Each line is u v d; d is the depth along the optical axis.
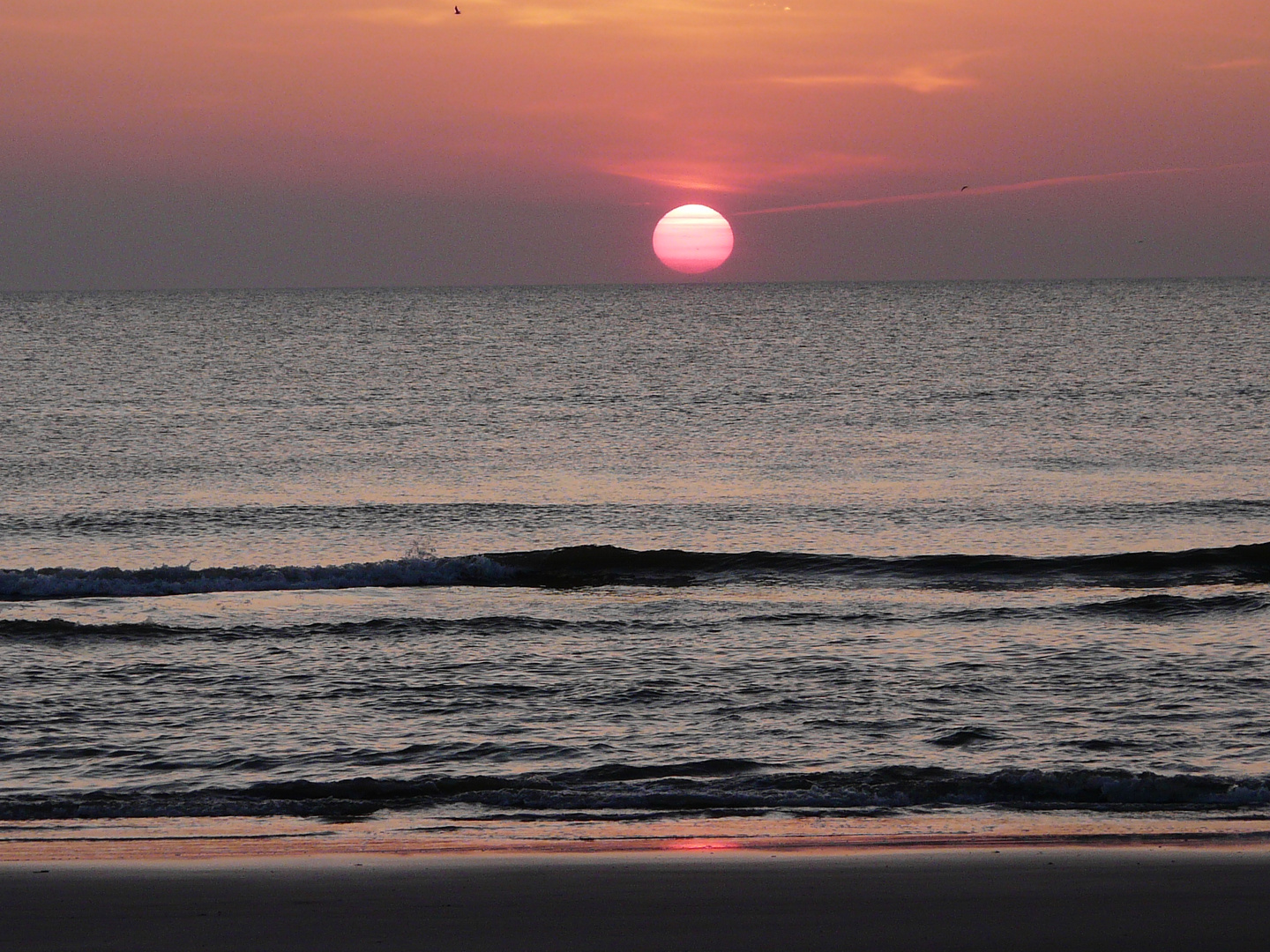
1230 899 20.86
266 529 72.81
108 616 50.84
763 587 57.19
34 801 28.50
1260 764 31.31
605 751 33.25
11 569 62.41
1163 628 47.62
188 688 39.72
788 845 24.84
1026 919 19.98
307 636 47.06
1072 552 66.06
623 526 73.62
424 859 23.77
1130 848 24.31
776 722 35.78
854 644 45.50
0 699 38.19
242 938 19.17
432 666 42.53
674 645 45.53
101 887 21.75
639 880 22.16
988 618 49.78
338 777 31.33
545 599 54.69
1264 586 56.84
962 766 31.53
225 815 27.67
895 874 22.48
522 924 19.81
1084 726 34.88
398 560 59.75
